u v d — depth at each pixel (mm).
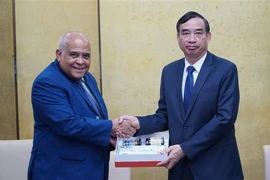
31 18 3406
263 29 3137
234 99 2174
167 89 2311
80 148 2160
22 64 3436
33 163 2213
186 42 2184
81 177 2141
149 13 3152
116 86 3211
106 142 2166
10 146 2750
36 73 3436
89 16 3391
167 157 2145
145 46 3176
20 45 3426
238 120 3205
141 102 3217
